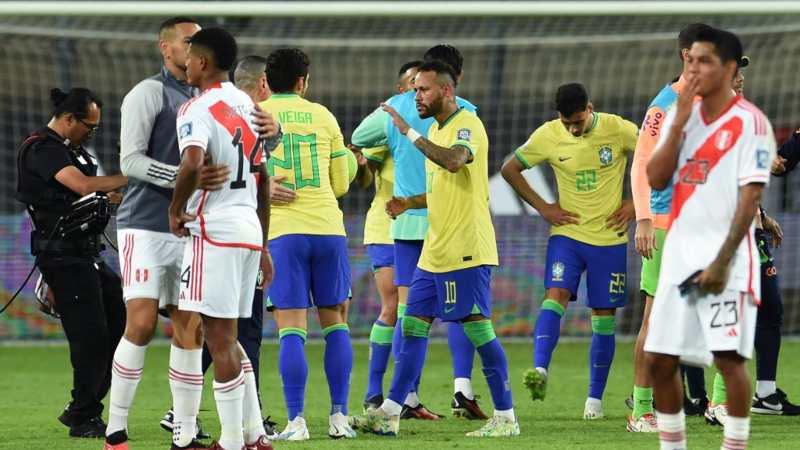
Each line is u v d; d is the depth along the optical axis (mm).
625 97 56344
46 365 40594
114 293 26156
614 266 28234
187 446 21344
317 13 43781
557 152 28469
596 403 28016
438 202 24016
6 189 54438
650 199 24594
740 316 17219
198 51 19875
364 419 24844
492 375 24453
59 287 25016
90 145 53844
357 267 47688
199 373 21422
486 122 56156
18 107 53938
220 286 19547
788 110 53000
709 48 17125
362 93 55625
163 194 20984
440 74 23750
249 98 20359
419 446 22828
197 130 19125
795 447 22609
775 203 49312
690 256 17375
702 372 28000
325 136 24656
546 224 47375
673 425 17953
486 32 61719
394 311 28797
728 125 17266
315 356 43094
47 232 25016
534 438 24078
